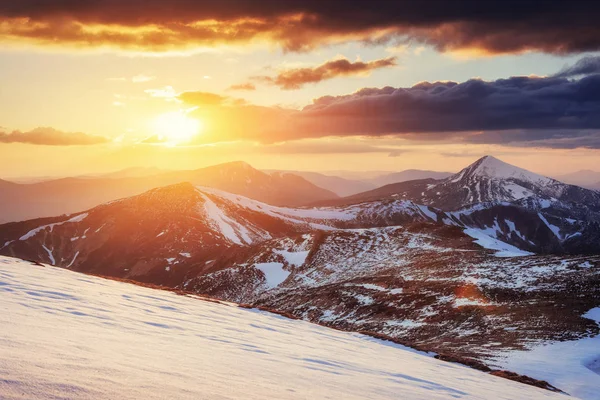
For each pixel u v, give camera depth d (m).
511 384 23.42
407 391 12.76
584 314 51.59
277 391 8.95
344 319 76.06
